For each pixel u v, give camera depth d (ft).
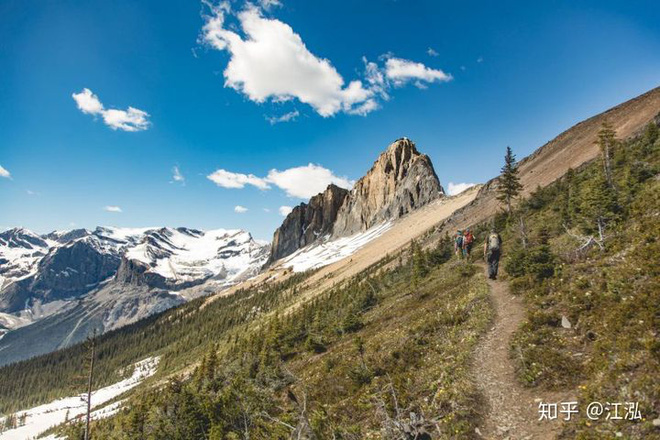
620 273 51.78
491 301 69.92
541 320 52.85
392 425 41.52
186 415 92.94
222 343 472.44
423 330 70.49
